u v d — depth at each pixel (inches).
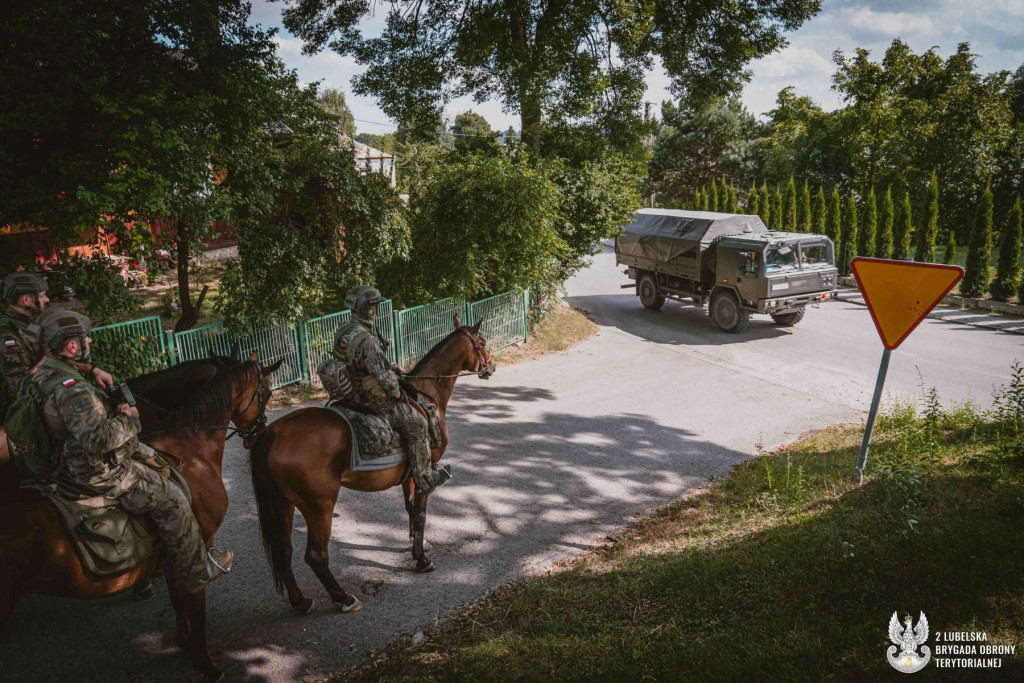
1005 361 558.6
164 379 249.3
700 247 707.4
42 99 318.3
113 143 345.1
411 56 726.5
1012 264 762.2
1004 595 158.6
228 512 286.8
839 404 461.7
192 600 171.9
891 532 201.9
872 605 165.6
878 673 137.4
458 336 259.6
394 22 719.1
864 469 282.5
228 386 199.5
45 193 328.2
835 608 167.0
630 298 904.3
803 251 669.9
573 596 206.5
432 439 234.2
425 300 552.1
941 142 1299.2
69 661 186.4
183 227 411.2
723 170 2092.8
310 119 483.8
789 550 205.3
